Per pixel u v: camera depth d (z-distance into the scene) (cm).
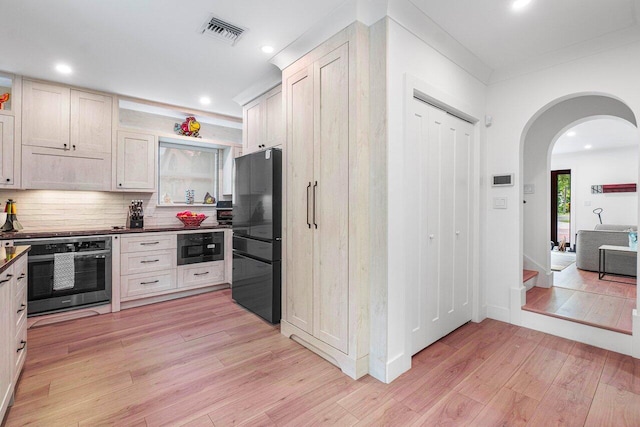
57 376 204
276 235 289
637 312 228
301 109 249
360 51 202
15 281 179
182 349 245
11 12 208
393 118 201
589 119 343
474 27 223
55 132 320
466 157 288
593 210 708
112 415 167
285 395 185
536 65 276
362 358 206
